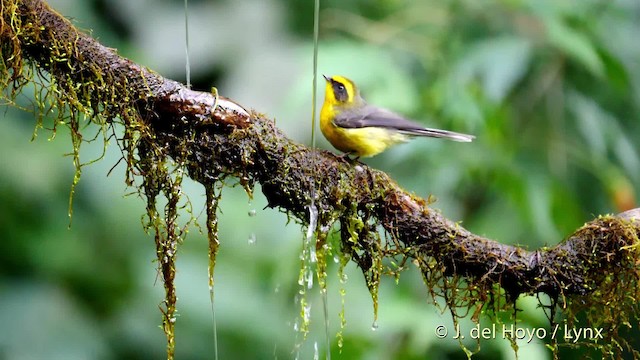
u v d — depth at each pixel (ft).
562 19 32.60
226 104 21.16
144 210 32.09
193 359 31.30
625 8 34.50
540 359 29.71
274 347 30.83
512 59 32.35
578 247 21.45
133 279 31.63
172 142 21.18
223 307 31.83
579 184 35.94
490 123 31.96
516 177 32.22
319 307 31.76
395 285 31.58
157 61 35.81
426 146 31.60
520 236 33.68
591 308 22.02
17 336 29.27
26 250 30.32
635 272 21.06
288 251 31.96
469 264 21.89
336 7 36.91
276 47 36.81
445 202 33.30
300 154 21.67
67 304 30.48
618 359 22.06
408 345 30.73
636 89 35.17
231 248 33.17
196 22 36.47
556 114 34.88
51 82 20.92
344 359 30.81
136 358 30.94
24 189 30.27
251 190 21.71
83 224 31.42
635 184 36.96
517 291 21.98
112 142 31.65
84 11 33.88
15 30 20.44
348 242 22.35
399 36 34.42
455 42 33.99
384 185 21.98
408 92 31.22
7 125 30.66
